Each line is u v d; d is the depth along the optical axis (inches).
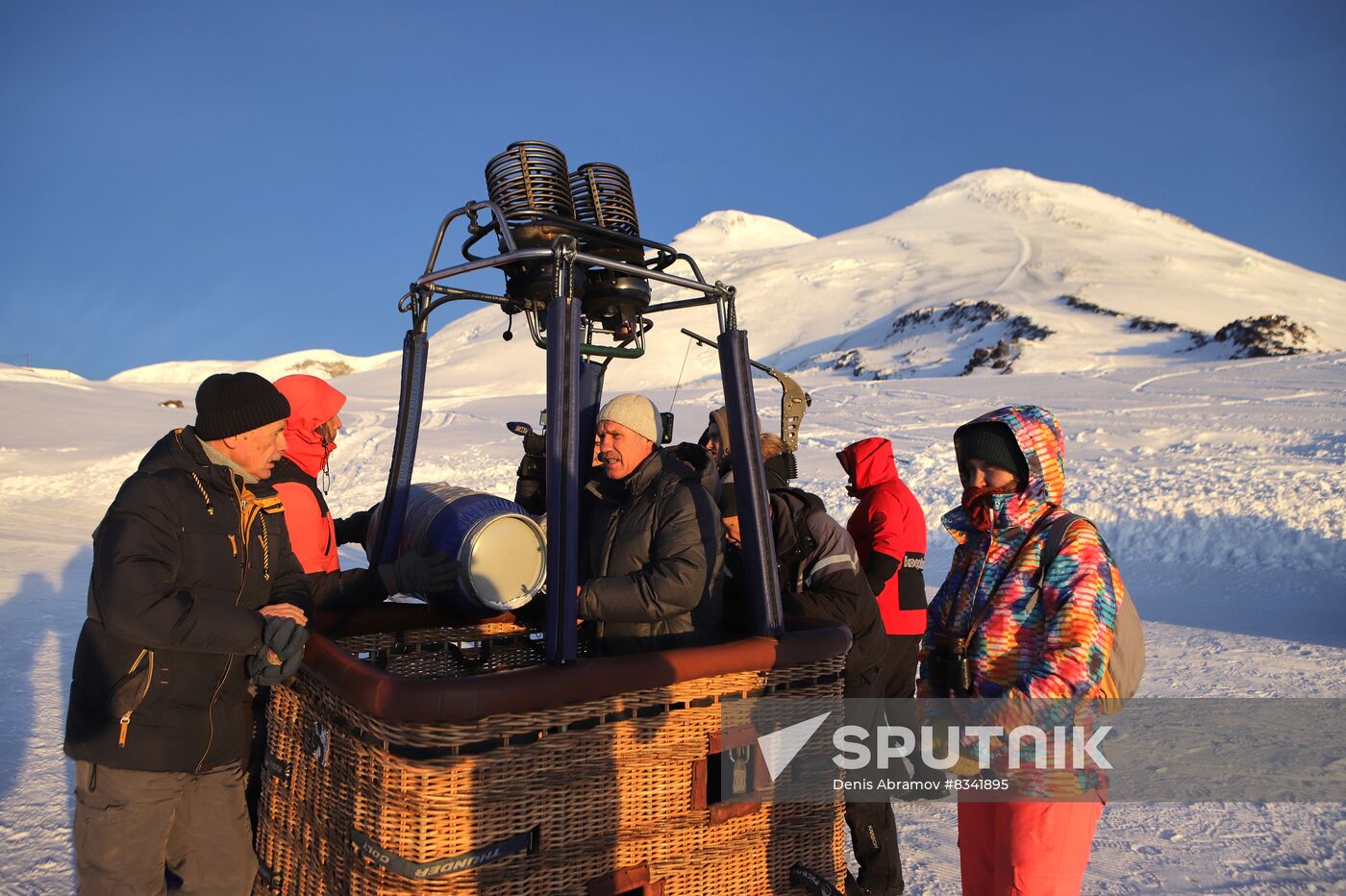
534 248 100.1
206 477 96.5
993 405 1286.9
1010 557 99.0
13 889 135.9
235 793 103.6
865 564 165.2
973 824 102.2
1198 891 139.2
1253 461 738.2
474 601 119.0
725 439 163.0
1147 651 308.0
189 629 88.7
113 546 88.5
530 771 86.7
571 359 92.1
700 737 98.5
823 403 1427.2
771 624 105.7
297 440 132.6
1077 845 93.9
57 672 252.1
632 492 117.8
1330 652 304.3
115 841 94.0
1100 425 1015.0
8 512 693.9
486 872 84.9
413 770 82.1
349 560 484.4
